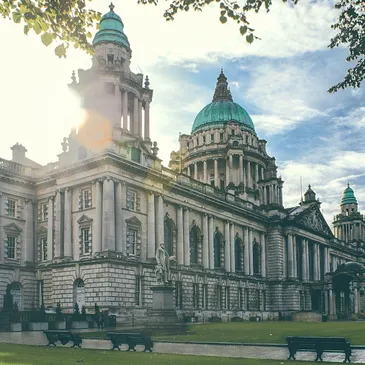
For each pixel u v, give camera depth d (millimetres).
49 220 72500
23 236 73062
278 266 105875
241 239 99312
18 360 22969
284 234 109312
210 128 136000
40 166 80438
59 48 15852
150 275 68938
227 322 78000
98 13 17875
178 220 80250
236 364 22031
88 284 64562
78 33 17422
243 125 136625
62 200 71250
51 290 70250
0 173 70062
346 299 113938
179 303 78188
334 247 138125
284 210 110562
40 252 73812
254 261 104062
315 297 115625
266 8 16766
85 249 67688
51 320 55719
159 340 37438
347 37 21438
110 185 65562
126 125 78062
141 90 84188
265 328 53031
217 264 91750
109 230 64312
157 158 75250
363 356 27484
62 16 16953
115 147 67812
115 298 62906
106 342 36969
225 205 92250
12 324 50562
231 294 91875
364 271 110062
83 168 68000
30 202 74375
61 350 29562
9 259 70438
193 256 85375
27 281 71875
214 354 27734
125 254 66625
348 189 187125
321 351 24922
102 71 78000
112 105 77938
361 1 21016
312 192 123312
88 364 21328
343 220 178750
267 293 104750
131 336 29922
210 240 88312
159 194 74125
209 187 91000
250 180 130000
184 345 33938
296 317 99688
